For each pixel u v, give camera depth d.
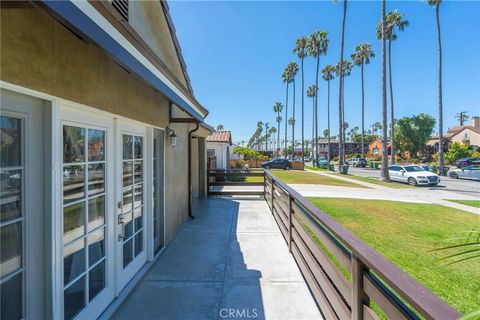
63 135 2.00
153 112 3.78
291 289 3.06
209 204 8.16
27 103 1.64
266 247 4.44
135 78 3.10
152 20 4.27
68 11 1.26
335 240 2.15
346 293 1.88
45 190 1.79
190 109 4.17
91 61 2.21
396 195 11.53
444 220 6.79
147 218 3.71
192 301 2.81
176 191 5.14
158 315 2.56
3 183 1.51
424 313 0.95
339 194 11.30
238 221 6.14
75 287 2.15
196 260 3.90
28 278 1.66
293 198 3.90
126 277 3.07
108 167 2.65
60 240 1.89
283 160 28.92
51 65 1.73
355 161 38.84
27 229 1.65
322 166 35.44
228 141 20.75
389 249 4.61
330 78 40.50
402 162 37.12
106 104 2.45
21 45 1.49
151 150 3.78
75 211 2.16
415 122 40.78
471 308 2.85
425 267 3.88
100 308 2.49
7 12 1.40
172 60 5.30
